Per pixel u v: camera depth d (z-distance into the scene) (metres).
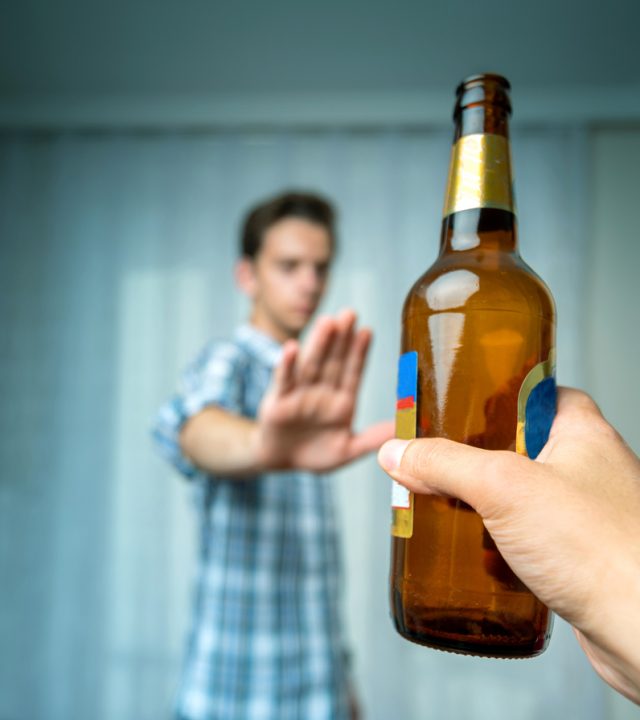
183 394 1.07
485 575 0.45
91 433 2.46
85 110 2.62
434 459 0.42
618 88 2.46
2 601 2.41
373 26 2.12
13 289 2.56
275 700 1.08
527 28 2.12
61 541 2.42
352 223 2.48
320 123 2.55
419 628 0.46
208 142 2.58
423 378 0.48
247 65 2.36
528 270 0.50
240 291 2.48
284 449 0.81
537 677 2.24
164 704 2.32
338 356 0.78
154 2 2.02
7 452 2.48
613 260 2.47
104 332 2.51
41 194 2.62
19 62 2.39
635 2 1.99
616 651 0.39
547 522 0.40
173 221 2.54
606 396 2.41
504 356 0.48
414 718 2.24
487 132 0.50
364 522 2.30
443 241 0.52
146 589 2.36
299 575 1.14
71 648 2.37
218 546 1.11
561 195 2.45
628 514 0.40
